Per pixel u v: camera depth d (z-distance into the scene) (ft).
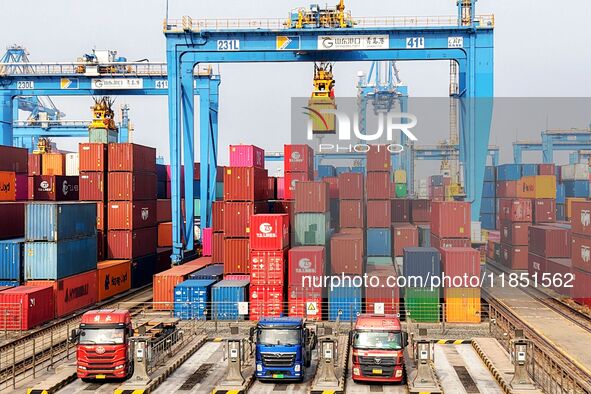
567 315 115.75
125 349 72.23
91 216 127.65
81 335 72.02
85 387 70.90
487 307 123.54
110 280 134.21
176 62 149.07
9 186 140.97
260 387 71.15
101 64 183.21
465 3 141.79
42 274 110.93
